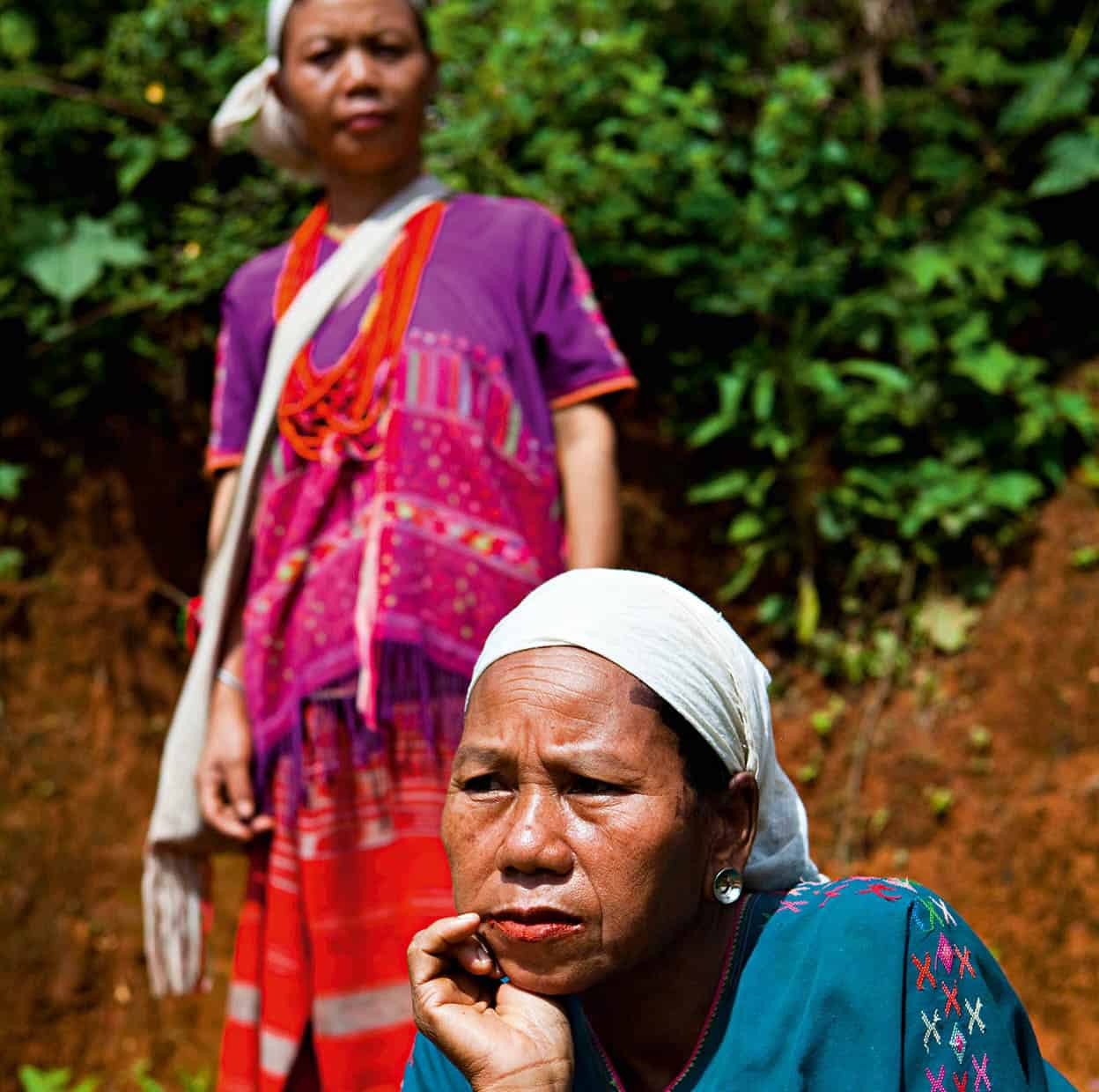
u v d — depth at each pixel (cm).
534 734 139
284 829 268
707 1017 147
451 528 263
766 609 430
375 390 268
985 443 431
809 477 432
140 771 426
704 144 439
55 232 436
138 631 433
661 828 138
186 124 443
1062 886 391
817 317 441
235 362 299
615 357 284
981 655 419
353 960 260
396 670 259
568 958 139
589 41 443
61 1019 407
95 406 440
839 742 420
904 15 474
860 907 144
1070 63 454
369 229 282
